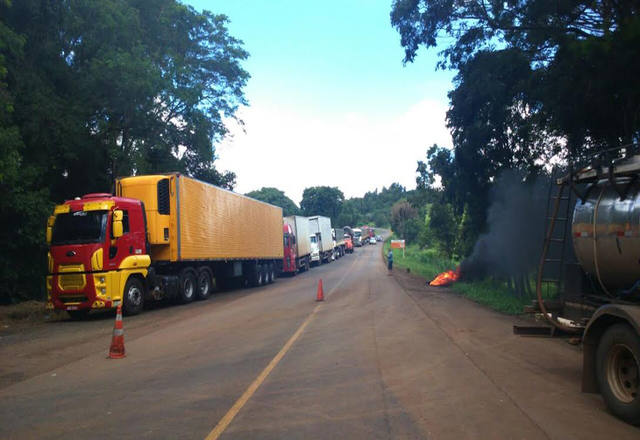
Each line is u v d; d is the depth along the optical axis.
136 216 15.43
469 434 4.80
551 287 8.39
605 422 5.14
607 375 5.44
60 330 12.53
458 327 11.54
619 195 6.21
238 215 23.38
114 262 14.30
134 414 5.55
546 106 14.46
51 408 5.84
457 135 19.67
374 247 93.00
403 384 6.67
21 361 8.70
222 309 16.05
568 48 12.30
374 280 26.94
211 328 11.96
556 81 13.75
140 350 9.42
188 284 18.48
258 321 12.94
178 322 13.23
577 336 7.04
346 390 6.40
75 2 20.17
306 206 124.00
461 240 26.77
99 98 21.77
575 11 13.51
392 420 5.24
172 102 25.70
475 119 18.64
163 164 27.75
